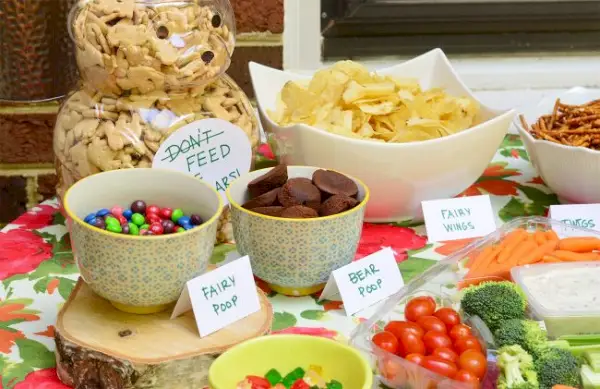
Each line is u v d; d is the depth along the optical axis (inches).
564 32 65.3
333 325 35.8
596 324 33.8
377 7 62.4
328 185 38.0
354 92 44.3
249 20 56.2
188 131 38.4
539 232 40.3
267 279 37.4
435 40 63.9
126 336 32.2
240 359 30.4
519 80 63.5
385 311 34.3
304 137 41.8
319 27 60.6
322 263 36.4
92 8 37.1
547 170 44.9
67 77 47.7
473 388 29.6
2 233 43.1
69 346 31.4
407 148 40.9
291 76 50.0
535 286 35.7
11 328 34.9
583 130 45.8
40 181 56.1
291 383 30.3
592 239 39.4
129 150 37.6
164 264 31.9
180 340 32.3
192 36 36.9
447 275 37.0
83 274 33.1
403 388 31.5
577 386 31.1
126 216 35.1
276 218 35.3
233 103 40.3
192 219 35.0
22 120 54.3
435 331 32.4
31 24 45.6
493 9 63.9
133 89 37.9
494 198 48.1
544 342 32.3
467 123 45.9
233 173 40.4
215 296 33.1
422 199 43.6
